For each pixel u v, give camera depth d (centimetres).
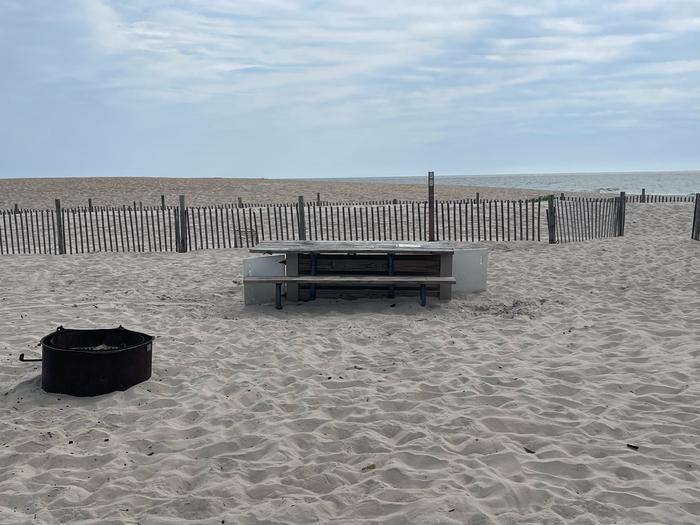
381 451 428
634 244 1468
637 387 546
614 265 1194
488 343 697
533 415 486
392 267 914
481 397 527
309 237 1909
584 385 555
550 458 413
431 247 916
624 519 335
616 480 381
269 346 694
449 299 916
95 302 938
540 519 337
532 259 1300
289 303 913
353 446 438
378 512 348
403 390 546
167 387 568
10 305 919
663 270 1124
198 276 1159
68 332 592
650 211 2230
